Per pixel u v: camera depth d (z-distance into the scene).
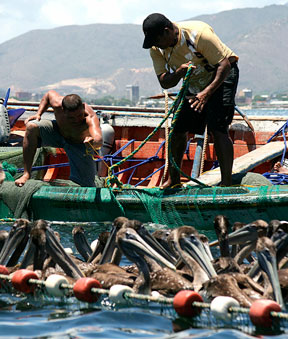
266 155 47.31
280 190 36.44
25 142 41.28
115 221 25.78
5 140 56.19
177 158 40.53
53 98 41.34
